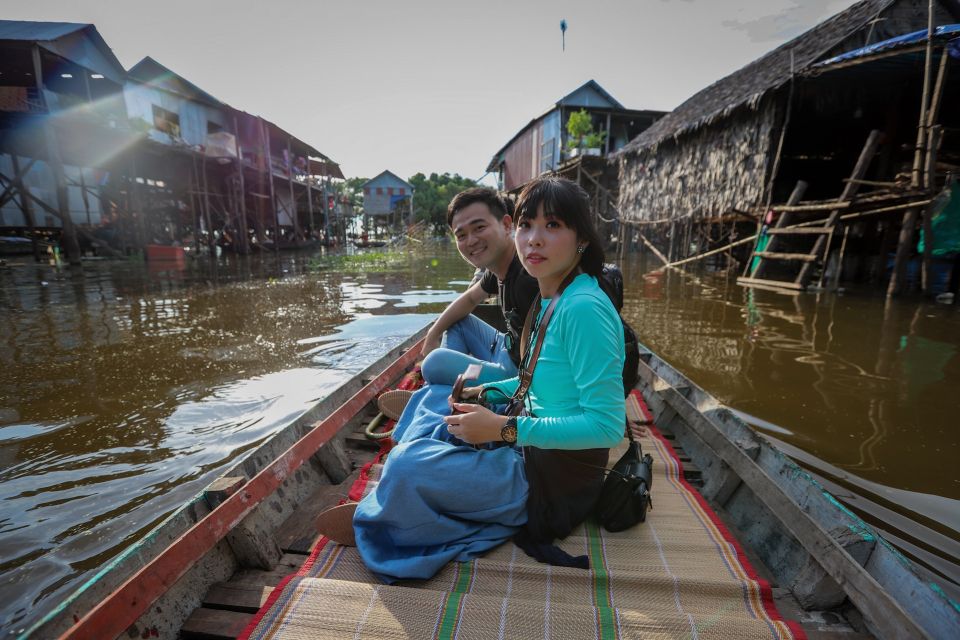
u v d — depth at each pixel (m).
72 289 9.46
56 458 2.90
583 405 1.39
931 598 1.23
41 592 1.90
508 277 2.30
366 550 1.55
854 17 9.71
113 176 18.78
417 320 6.72
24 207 14.22
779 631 1.29
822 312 6.89
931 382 4.02
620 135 23.11
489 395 1.84
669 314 6.88
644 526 1.80
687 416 2.57
